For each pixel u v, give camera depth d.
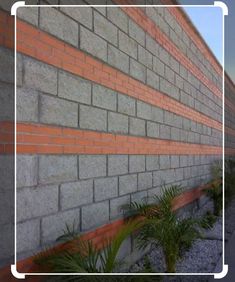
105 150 5.14
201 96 11.70
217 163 14.05
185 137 9.66
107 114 5.20
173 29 8.58
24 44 3.57
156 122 7.29
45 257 3.70
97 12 4.92
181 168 9.18
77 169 4.45
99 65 4.97
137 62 6.32
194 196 10.44
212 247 7.14
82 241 4.11
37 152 3.74
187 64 9.90
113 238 4.75
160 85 7.58
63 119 4.17
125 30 5.83
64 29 4.19
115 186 5.44
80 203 4.51
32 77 3.67
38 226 3.75
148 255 6.38
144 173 6.60
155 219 5.39
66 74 4.22
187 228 5.40
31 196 3.66
